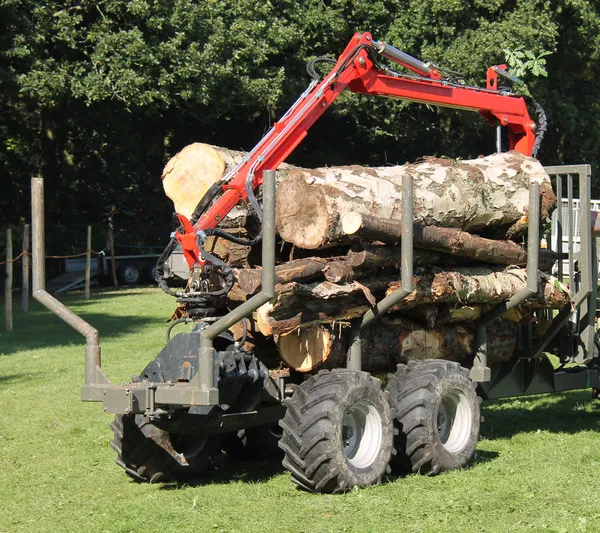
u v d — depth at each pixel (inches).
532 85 1192.8
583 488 282.4
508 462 321.1
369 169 327.3
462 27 1164.5
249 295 300.7
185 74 1039.0
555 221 397.4
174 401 267.1
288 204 304.2
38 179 279.6
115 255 1337.4
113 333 762.2
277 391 298.5
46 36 1031.6
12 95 1096.8
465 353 352.8
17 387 518.3
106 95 1017.5
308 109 335.6
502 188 353.7
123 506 279.3
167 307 953.5
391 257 308.5
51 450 367.2
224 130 1409.9
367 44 355.9
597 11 1333.7
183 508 271.6
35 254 280.4
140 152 1392.7
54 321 855.1
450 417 319.0
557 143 1408.7
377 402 288.8
